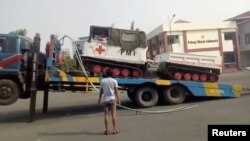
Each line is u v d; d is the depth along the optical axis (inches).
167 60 583.5
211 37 1847.9
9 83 440.5
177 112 463.2
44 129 393.4
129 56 551.8
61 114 514.0
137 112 483.5
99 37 540.1
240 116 396.5
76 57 519.2
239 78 1128.8
